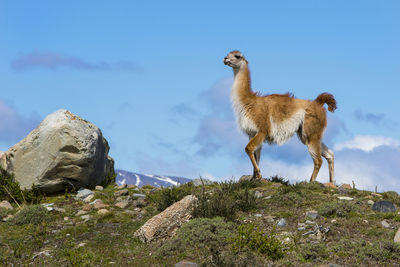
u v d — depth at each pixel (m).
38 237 14.54
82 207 18.45
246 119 20.02
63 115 21.17
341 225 13.02
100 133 22.94
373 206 14.98
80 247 13.07
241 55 20.67
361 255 10.69
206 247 11.74
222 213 14.11
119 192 20.41
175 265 10.73
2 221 16.59
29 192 20.11
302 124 20.23
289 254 11.17
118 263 11.66
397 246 10.81
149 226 13.40
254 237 11.59
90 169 21.30
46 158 20.44
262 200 16.56
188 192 18.34
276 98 20.31
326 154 20.81
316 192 17.50
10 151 21.47
